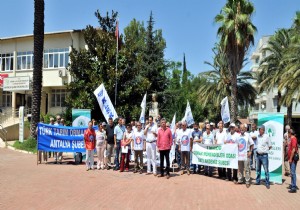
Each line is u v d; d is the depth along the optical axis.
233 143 11.70
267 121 12.20
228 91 38.06
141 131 13.15
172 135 13.45
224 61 37.12
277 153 11.89
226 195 9.38
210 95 40.22
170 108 33.78
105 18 26.27
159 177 12.16
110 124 13.90
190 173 13.35
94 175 12.19
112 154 14.42
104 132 14.12
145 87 23.83
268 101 54.97
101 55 23.05
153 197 8.86
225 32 27.86
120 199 8.56
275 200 8.99
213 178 12.30
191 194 9.35
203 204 8.23
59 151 15.06
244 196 9.36
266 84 36.69
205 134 13.24
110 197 8.77
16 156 17.55
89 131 13.57
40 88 20.67
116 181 11.12
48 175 11.89
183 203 8.28
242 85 38.28
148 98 30.77
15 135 27.25
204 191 9.83
